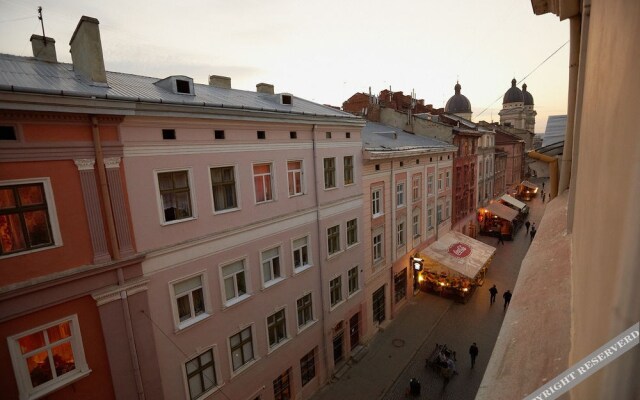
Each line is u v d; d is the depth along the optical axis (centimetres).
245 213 1204
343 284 1694
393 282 2111
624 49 100
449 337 1906
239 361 1229
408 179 2191
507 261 2925
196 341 1078
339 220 1639
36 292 775
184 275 1038
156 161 958
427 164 2411
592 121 178
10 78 811
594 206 148
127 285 906
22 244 771
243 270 1226
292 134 1372
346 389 1560
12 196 751
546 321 233
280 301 1356
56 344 820
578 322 175
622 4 105
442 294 2375
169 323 1008
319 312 1556
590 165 174
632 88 87
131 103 866
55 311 808
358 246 1781
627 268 76
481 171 3600
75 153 812
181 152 1010
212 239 1102
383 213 1969
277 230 1327
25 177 753
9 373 757
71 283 821
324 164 1553
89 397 870
